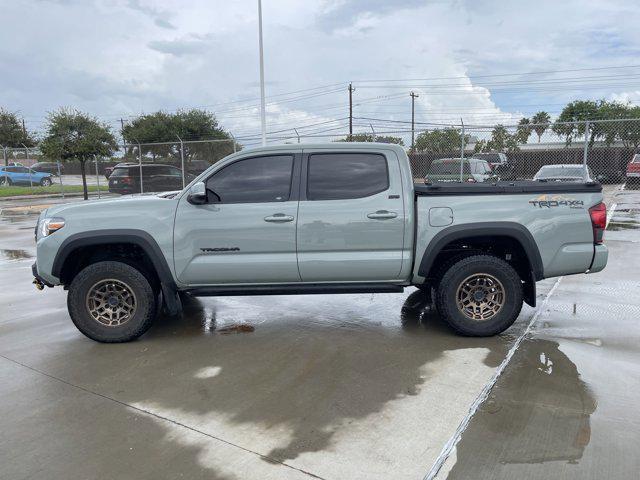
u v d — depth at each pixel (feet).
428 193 16.31
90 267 16.63
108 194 90.38
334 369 14.44
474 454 10.16
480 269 16.42
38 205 74.54
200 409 12.30
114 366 15.06
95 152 74.54
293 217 16.37
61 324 19.26
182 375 14.29
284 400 12.65
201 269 16.69
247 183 16.67
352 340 16.79
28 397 13.12
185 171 69.05
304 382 13.64
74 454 10.50
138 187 67.97
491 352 15.49
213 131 114.83
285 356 15.51
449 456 10.12
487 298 16.67
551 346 15.88
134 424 11.66
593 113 111.45
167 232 16.52
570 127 49.55
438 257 17.52
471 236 16.29
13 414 12.23
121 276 16.65
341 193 16.48
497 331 16.63
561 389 12.87
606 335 16.83
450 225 16.31
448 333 17.34
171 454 10.43
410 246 16.49
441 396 12.64
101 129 74.64
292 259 16.56
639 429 10.96
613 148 55.83
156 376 14.26
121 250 17.71
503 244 17.25
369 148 16.58
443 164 47.34
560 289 22.82
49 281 17.01
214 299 22.35
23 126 153.69
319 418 11.73
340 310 20.36
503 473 9.54
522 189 16.33
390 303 21.35
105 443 10.89
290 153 16.71
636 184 59.21
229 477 9.62
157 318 19.67
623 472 9.52
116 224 16.55
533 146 52.65
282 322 18.92
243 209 16.46
